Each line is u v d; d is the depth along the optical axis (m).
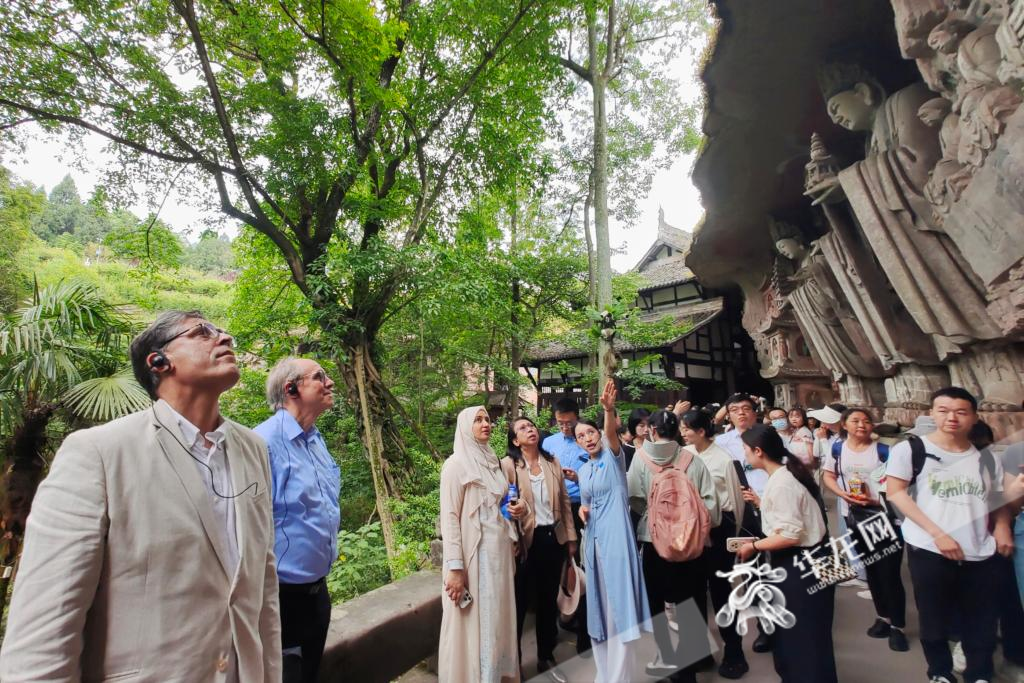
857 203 4.29
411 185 10.40
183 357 1.27
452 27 8.30
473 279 8.21
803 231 7.55
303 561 1.87
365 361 8.91
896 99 3.97
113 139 7.01
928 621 1.14
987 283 3.13
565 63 9.60
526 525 2.66
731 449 3.33
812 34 4.73
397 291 8.80
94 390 4.65
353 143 8.93
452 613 2.20
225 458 1.34
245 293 10.84
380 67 8.21
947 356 3.91
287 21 7.42
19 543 4.55
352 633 2.42
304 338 8.89
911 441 1.35
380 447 8.20
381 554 5.23
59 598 0.98
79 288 5.13
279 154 7.73
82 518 1.04
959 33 2.87
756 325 9.45
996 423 2.25
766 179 6.98
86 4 6.18
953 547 1.11
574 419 3.46
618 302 7.98
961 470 1.20
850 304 5.82
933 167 3.68
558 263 12.17
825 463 2.65
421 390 11.50
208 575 1.17
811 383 8.45
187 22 6.64
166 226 8.85
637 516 2.38
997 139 2.70
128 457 1.13
